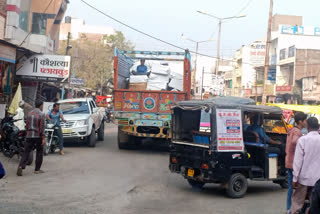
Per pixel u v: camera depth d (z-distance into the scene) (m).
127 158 13.72
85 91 49.31
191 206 7.48
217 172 8.12
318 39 52.19
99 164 12.08
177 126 9.18
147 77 16.56
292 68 48.22
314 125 6.10
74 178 9.69
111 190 8.54
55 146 13.91
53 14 21.75
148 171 11.25
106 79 53.12
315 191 3.91
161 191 8.73
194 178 8.52
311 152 6.01
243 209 7.36
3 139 11.91
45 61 20.97
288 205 6.88
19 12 17.98
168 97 14.98
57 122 13.72
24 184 8.71
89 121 16.05
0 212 6.34
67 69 21.09
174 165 9.05
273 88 49.19
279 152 9.19
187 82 15.24
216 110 8.20
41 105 9.99
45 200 7.36
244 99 12.05
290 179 6.84
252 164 8.97
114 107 15.24
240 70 67.06
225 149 8.20
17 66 20.73
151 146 17.67
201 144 8.29
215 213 6.98
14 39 17.75
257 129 8.98
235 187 8.35
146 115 15.07
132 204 7.42
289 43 51.88
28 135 9.80
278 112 9.22
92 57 52.25
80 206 7.06
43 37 21.58
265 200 8.23
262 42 57.25
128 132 15.20
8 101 19.42
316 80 39.25
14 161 11.70
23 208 6.68
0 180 8.99
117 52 15.33
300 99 43.34
